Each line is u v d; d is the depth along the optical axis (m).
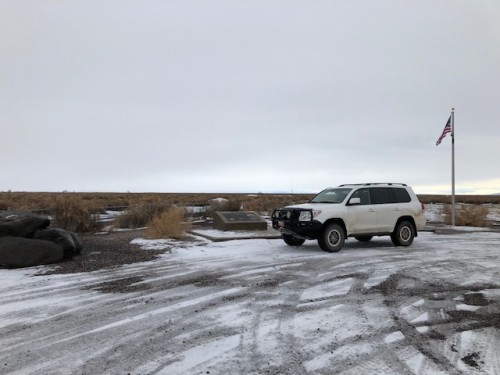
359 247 13.93
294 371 4.33
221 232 17.27
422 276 9.10
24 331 5.64
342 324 5.86
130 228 20.06
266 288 8.07
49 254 10.62
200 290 7.93
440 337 5.32
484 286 8.16
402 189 14.27
